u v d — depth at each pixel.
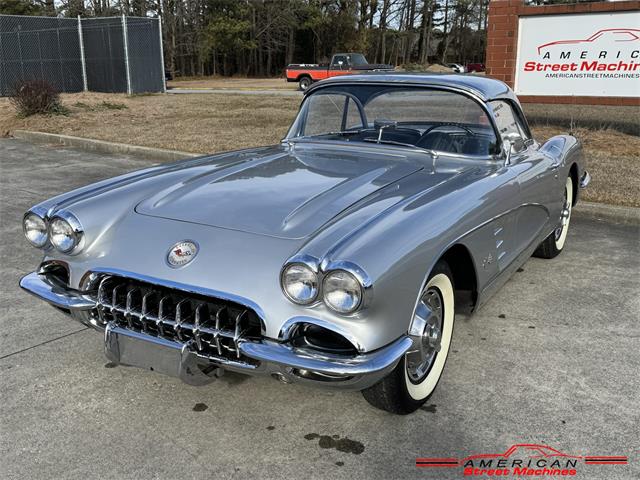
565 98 10.02
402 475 2.35
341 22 62.19
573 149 4.82
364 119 3.83
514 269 3.73
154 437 2.58
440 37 81.56
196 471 2.36
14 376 3.06
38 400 2.85
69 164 9.34
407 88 3.68
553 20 9.87
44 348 3.36
